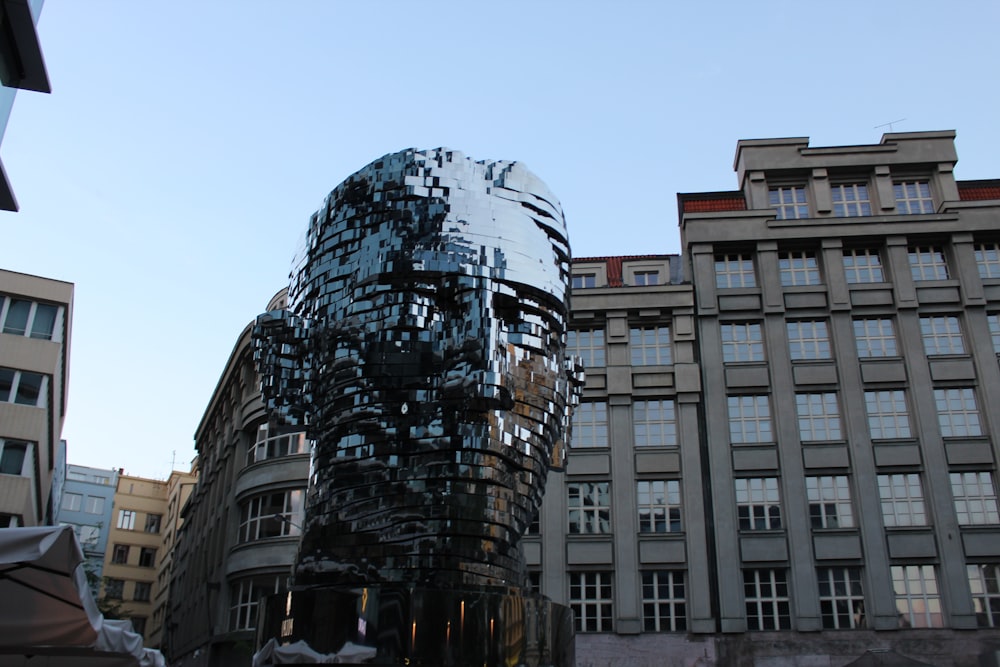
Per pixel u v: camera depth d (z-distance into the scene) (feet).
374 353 25.40
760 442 98.37
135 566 242.78
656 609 93.30
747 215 107.55
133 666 39.60
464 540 23.57
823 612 90.43
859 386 98.89
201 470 145.79
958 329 101.45
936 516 92.27
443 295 26.35
